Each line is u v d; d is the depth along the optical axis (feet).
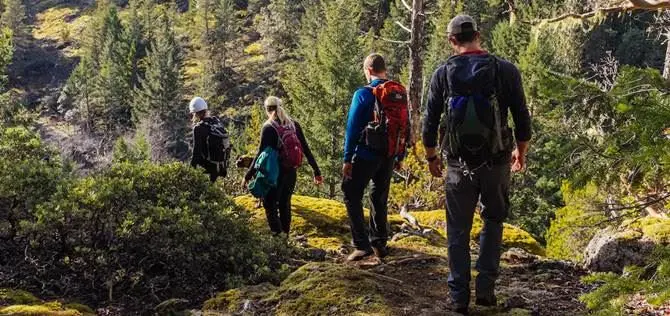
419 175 47.91
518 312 12.62
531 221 82.69
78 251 13.43
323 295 13.12
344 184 16.38
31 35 282.97
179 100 189.16
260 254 15.33
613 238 15.76
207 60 231.50
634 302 12.74
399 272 15.96
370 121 15.60
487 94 11.21
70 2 329.72
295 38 224.53
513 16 42.27
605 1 35.35
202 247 14.70
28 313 11.53
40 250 13.89
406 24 161.17
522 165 12.37
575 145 10.44
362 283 13.69
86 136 175.63
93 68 234.38
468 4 151.23
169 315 12.83
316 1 220.64
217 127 20.39
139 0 298.35
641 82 9.84
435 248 19.03
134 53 220.23
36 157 17.71
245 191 27.53
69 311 11.96
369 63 16.12
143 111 186.50
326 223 22.06
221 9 235.81
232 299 13.28
